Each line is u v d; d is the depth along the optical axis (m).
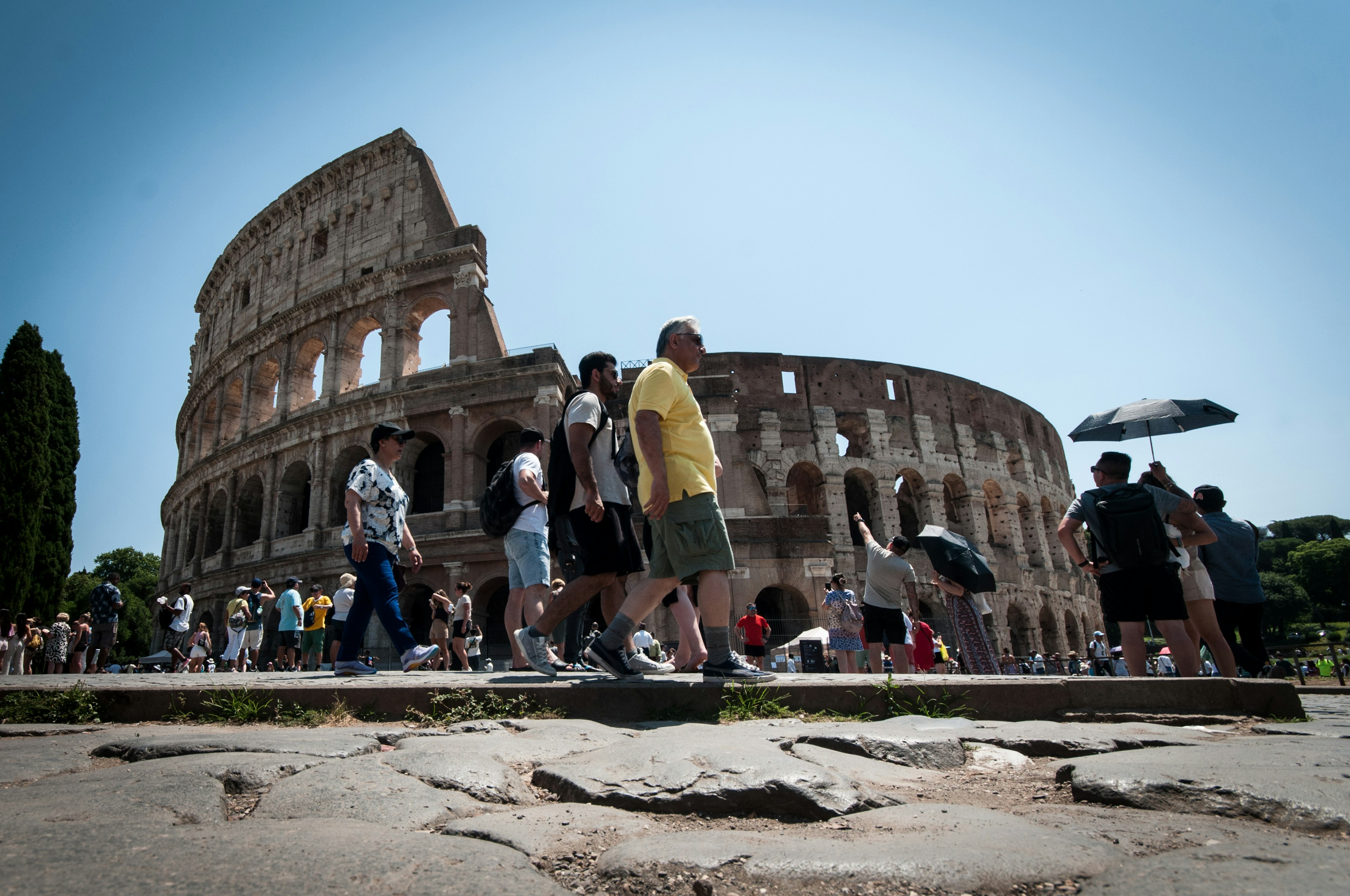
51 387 37.75
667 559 6.31
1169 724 5.23
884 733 4.18
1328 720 5.41
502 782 3.25
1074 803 3.12
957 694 5.33
